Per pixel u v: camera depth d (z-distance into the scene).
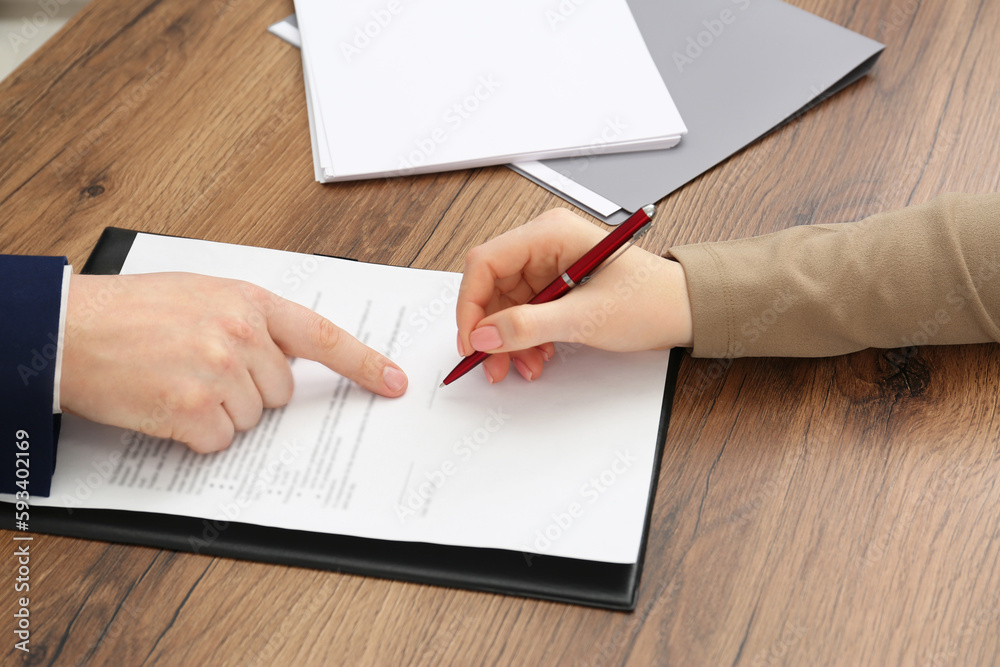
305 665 0.49
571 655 0.49
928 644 0.49
